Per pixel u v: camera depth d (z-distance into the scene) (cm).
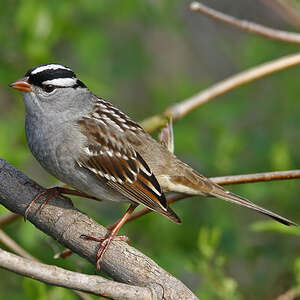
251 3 1609
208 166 1218
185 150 1234
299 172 781
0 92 1300
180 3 1562
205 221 1174
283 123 1286
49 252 1081
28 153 1200
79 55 1334
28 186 770
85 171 845
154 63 1614
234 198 857
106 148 845
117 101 1511
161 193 834
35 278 592
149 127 946
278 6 1253
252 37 1423
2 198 767
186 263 1046
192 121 1293
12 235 1105
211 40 1627
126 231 1159
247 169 1216
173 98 1386
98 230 733
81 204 1209
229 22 945
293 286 1102
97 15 1395
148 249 1147
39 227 755
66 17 1284
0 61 1247
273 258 1179
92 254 718
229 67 1617
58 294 945
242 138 1249
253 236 1257
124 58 1472
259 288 1195
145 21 1488
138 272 694
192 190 865
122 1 1366
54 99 845
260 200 1210
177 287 676
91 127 850
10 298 1095
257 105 1351
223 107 1297
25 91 848
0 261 582
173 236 1148
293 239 1205
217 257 1066
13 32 1283
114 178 843
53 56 1359
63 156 840
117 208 1245
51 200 759
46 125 844
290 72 1335
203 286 1024
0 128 1185
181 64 1659
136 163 849
